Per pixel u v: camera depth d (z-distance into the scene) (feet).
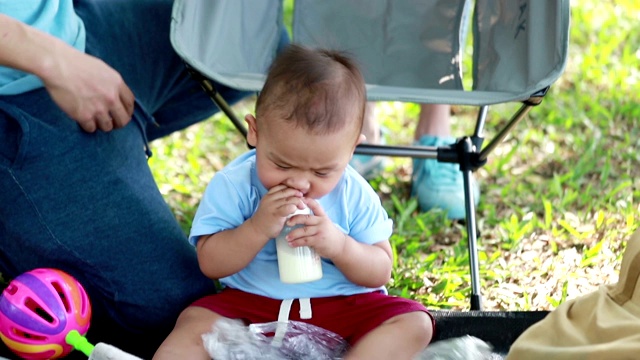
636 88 10.93
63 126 6.11
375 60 8.27
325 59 5.79
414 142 9.24
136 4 7.17
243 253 5.94
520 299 7.44
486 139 10.20
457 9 8.16
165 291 6.37
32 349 5.66
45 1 6.24
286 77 5.68
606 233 8.16
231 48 7.53
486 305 7.42
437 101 6.57
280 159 5.64
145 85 7.15
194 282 6.49
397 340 5.82
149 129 8.00
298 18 8.31
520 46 7.15
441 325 6.30
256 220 5.81
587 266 7.77
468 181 7.41
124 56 6.98
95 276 6.28
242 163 6.33
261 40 7.93
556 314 5.32
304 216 5.77
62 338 5.69
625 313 5.05
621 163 9.57
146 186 6.49
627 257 5.20
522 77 6.95
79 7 6.86
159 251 6.38
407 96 6.60
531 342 5.22
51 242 6.11
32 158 5.99
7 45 5.63
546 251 8.11
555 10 6.63
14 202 6.04
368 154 7.52
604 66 11.48
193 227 6.16
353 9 8.33
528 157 9.86
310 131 5.53
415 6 8.28
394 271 7.84
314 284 6.15
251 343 5.92
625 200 8.71
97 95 5.98
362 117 5.80
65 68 5.82
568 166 9.58
